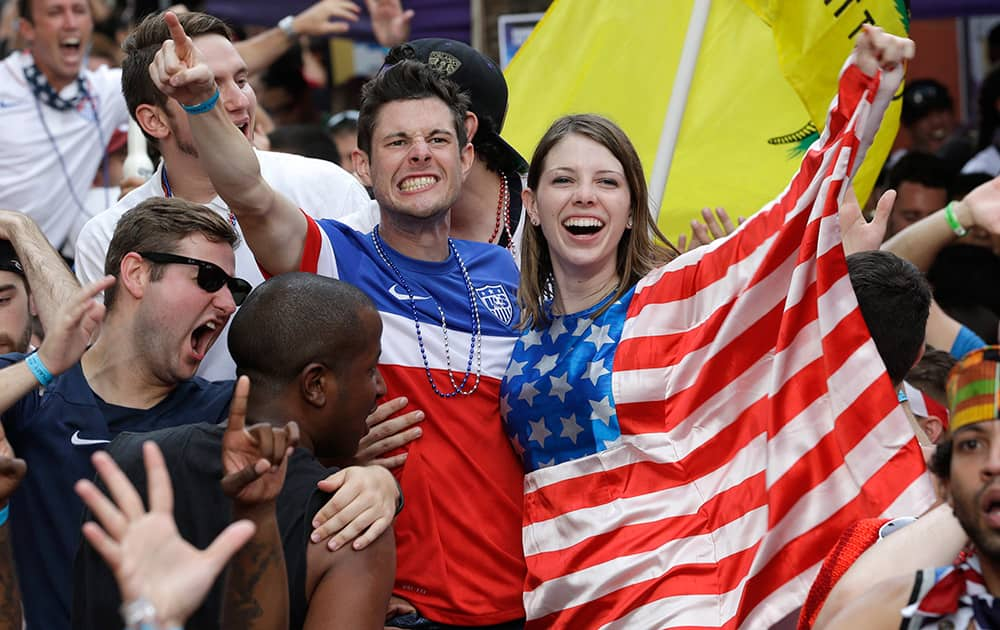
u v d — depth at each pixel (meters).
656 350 13.80
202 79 12.65
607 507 13.60
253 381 11.66
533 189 14.50
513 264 15.52
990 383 8.86
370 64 36.50
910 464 12.43
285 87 32.41
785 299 13.33
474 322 14.64
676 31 19.47
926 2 28.77
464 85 16.50
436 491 14.03
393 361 14.21
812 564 12.48
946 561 10.36
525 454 14.23
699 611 12.99
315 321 11.60
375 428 13.84
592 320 14.14
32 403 13.09
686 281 13.91
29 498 12.92
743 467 13.34
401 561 13.95
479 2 29.36
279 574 9.99
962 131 35.41
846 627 9.63
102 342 13.51
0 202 24.03
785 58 17.78
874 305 14.12
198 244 13.38
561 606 13.55
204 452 11.25
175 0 34.16
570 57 19.80
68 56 24.00
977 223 17.27
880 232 15.54
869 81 12.95
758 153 19.00
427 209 14.23
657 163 17.80
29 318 15.15
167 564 8.06
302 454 11.45
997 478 8.84
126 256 13.34
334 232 14.40
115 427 13.26
